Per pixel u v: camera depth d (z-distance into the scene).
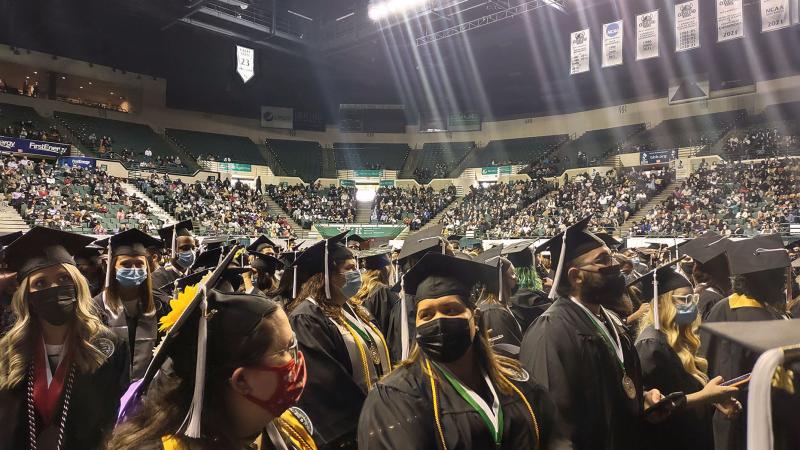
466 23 34.44
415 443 2.00
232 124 45.91
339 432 3.07
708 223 25.06
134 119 41.41
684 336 3.56
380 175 45.84
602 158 38.66
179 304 1.52
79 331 2.66
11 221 23.58
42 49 37.28
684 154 35.69
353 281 3.72
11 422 2.47
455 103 47.69
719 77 37.53
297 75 46.53
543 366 2.66
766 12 22.70
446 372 2.19
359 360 3.51
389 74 46.78
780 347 0.90
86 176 30.34
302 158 46.69
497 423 2.09
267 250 8.09
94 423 2.64
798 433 1.20
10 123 34.50
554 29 37.00
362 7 37.81
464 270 2.21
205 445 1.42
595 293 2.91
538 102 45.44
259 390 1.46
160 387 1.47
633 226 27.58
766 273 3.55
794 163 28.62
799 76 34.69
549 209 34.12
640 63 38.62
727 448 3.69
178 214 31.00
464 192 43.75
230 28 37.53
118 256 4.09
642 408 2.90
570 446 2.22
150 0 33.69
